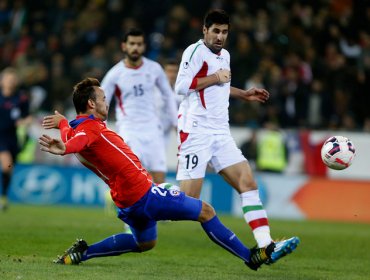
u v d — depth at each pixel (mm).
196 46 29078
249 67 71125
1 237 35594
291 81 70750
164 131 47188
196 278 25688
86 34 76812
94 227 42719
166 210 25562
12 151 53688
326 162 28125
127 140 40188
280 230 47719
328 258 34094
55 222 45000
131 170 25281
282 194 62906
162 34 76875
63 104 71250
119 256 31203
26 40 77125
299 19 76875
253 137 65125
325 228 51312
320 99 70188
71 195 62844
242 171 28578
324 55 76375
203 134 28891
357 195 62812
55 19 78875
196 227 46281
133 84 40031
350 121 69375
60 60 73375
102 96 25516
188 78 28672
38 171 63188
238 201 62125
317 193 62938
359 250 37688
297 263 31781
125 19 78375
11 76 52688
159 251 33781
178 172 29500
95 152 25125
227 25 29000
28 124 53844
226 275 26922
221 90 29188
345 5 79250
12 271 25078
